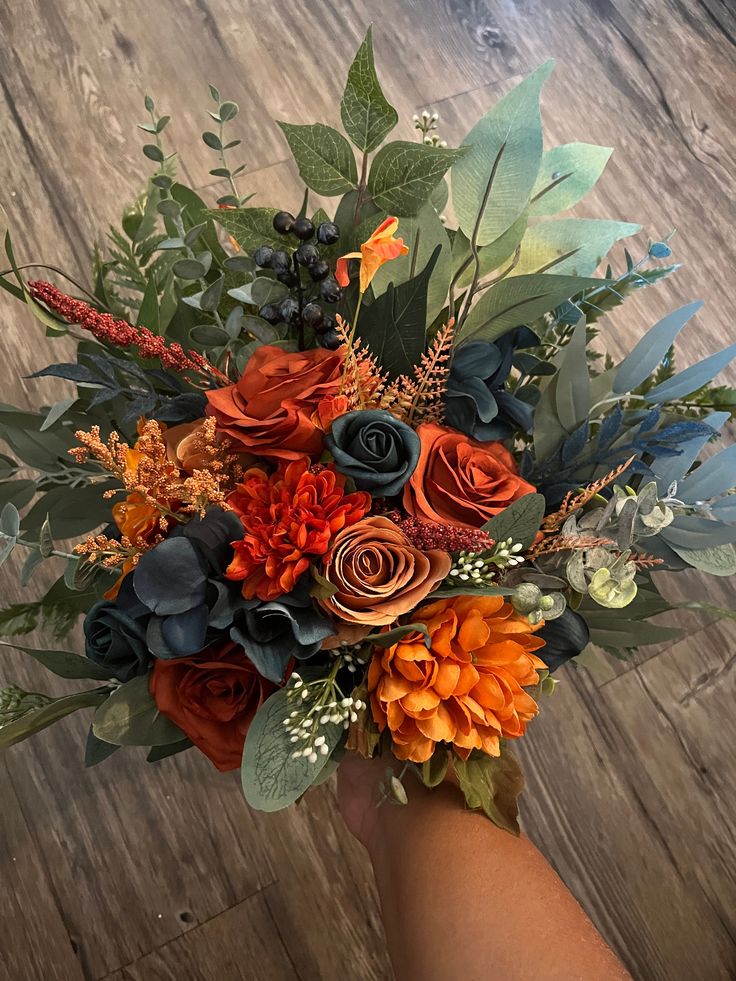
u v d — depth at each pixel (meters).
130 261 0.85
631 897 1.06
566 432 0.67
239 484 0.58
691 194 1.29
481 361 0.65
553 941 0.58
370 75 0.63
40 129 1.24
